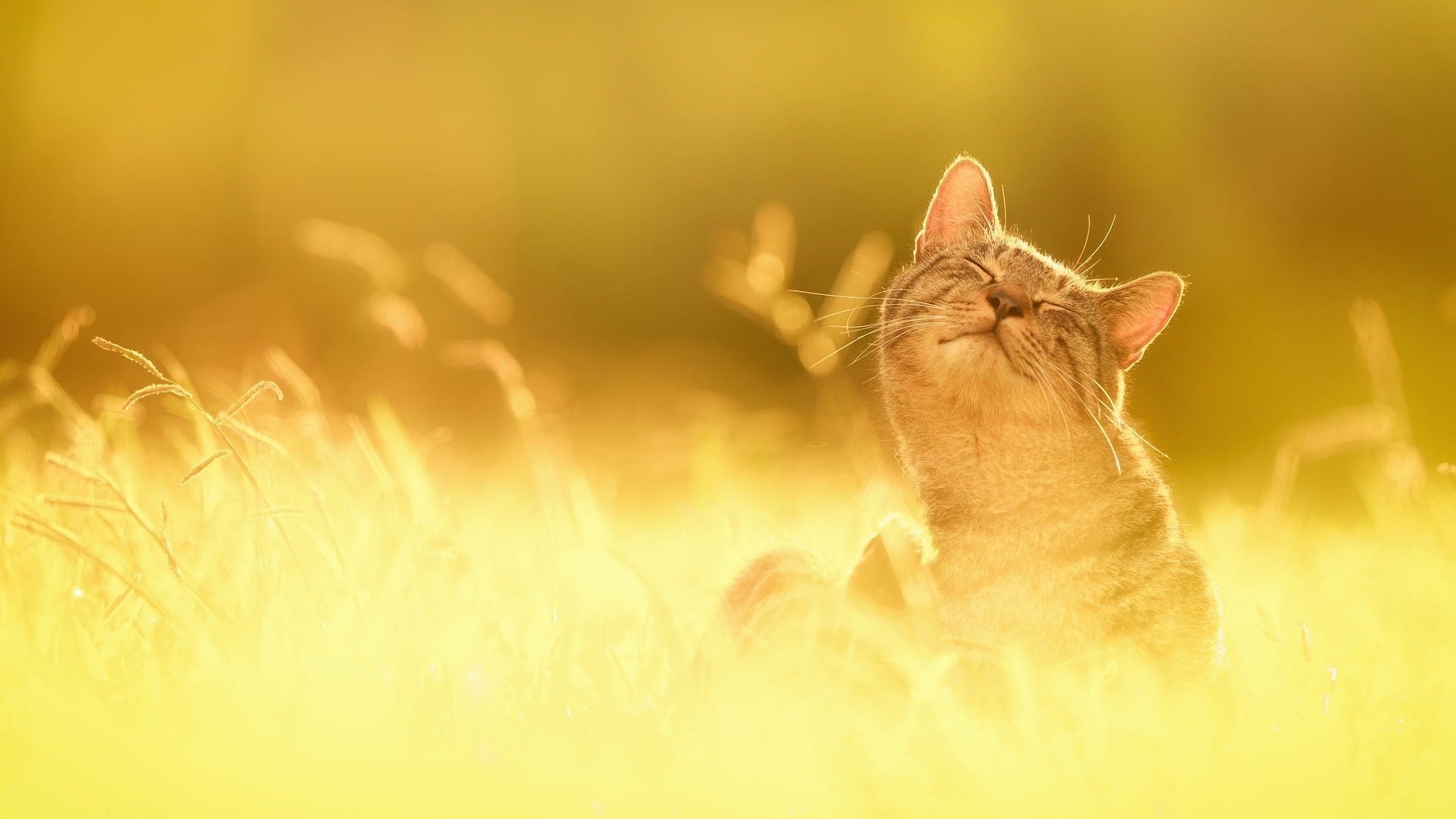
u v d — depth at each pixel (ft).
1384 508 30.50
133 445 28.09
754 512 33.32
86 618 18.94
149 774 14.01
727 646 19.49
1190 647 20.88
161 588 19.15
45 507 23.32
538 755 15.35
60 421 32.09
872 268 30.60
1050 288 25.27
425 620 19.07
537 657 18.58
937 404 24.14
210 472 23.94
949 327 24.02
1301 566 31.50
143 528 18.66
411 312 31.19
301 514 18.61
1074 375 24.11
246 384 31.07
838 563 25.40
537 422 28.84
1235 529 32.17
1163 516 22.66
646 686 18.11
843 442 34.53
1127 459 23.44
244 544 20.71
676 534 34.40
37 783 13.78
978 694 19.03
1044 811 14.52
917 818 14.66
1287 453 32.14
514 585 23.00
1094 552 21.62
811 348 30.55
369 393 63.05
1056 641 21.24
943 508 23.70
